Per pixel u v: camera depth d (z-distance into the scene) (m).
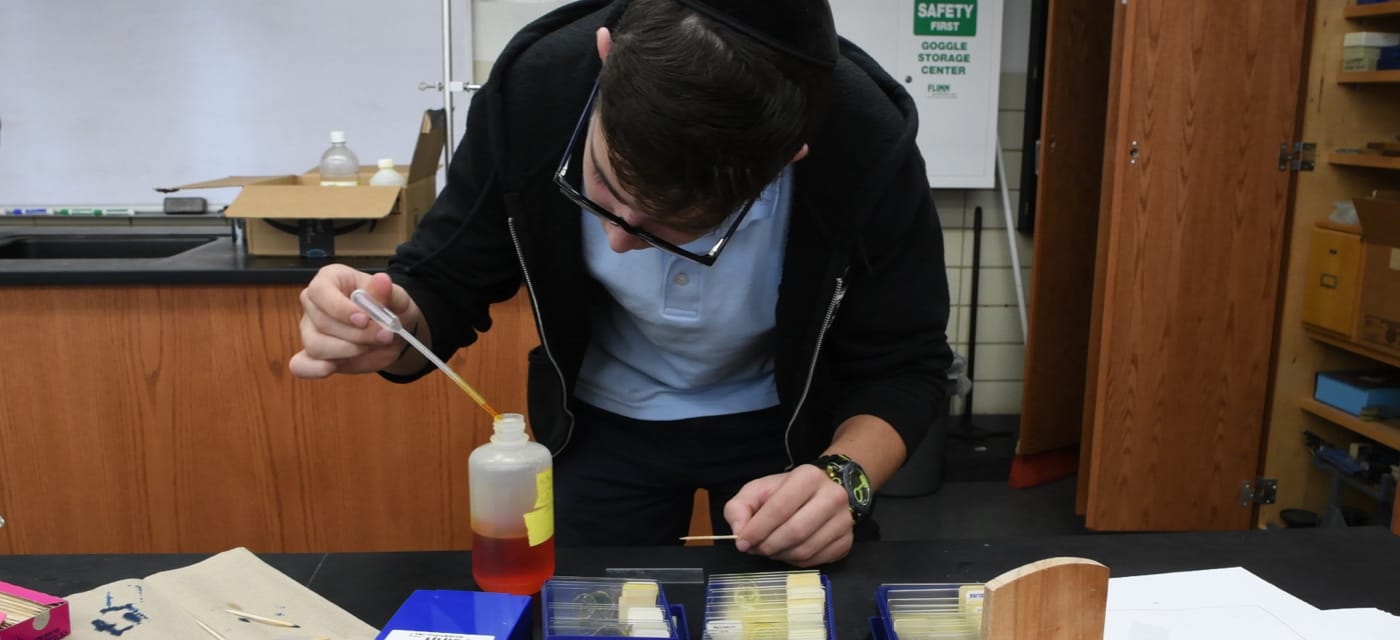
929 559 0.97
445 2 2.42
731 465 1.26
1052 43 2.66
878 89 1.07
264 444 2.00
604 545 1.26
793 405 1.17
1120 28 2.37
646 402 1.25
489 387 2.03
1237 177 2.36
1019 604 0.63
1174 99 2.29
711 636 0.80
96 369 1.94
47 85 2.62
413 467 2.04
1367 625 0.83
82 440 1.97
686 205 0.69
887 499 2.90
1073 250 2.85
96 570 0.93
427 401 2.02
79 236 2.39
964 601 0.82
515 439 0.87
